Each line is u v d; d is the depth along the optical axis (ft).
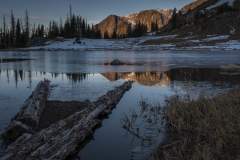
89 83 45.60
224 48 171.01
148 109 28.43
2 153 17.33
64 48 212.43
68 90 38.60
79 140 19.31
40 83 37.14
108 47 222.89
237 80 47.16
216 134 17.89
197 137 18.40
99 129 22.80
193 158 15.14
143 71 65.36
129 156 17.40
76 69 69.92
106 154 17.92
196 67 73.10
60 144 17.34
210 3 344.90
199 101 26.66
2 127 22.08
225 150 16.21
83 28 303.68
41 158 15.44
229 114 21.03
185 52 153.38
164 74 58.85
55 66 78.18
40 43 248.32
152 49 198.18
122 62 92.63
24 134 18.76
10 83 46.11
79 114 22.47
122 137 20.80
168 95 35.09
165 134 20.51
